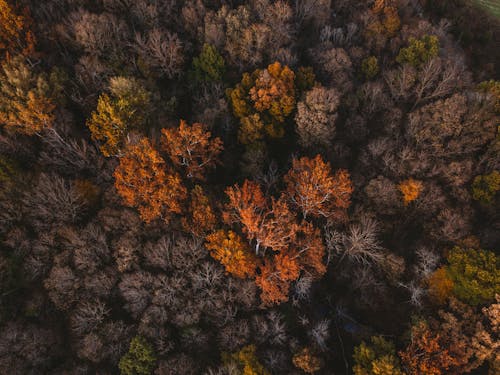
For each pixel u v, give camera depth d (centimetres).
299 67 5444
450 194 4319
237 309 3419
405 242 4403
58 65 4500
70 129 3931
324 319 3828
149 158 3288
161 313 3222
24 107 3566
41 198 3412
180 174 3944
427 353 3053
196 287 3344
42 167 3769
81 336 3156
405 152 4275
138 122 3934
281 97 4581
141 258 3447
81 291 3288
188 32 5428
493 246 4156
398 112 4859
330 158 4588
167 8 5341
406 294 3919
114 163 3809
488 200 4256
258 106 4612
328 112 4422
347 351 3700
